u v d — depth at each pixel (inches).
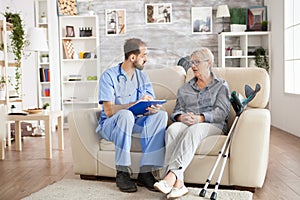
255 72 136.1
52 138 235.1
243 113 121.3
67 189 122.4
